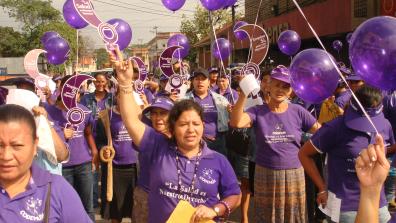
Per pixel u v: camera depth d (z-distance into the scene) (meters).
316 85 3.08
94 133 5.83
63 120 5.30
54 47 7.31
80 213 2.28
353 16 12.81
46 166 3.39
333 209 3.48
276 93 4.40
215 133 6.05
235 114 4.29
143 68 7.22
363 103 3.34
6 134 2.04
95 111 6.69
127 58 3.30
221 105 6.09
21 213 2.12
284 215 4.43
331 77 3.07
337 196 3.46
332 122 3.51
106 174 5.50
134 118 3.14
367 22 2.40
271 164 4.41
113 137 5.33
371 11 11.87
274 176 4.40
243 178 5.89
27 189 2.15
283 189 4.39
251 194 5.95
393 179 5.02
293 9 20.30
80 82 5.16
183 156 2.98
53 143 3.32
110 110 5.32
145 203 4.05
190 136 2.93
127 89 3.15
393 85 2.37
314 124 4.51
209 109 6.06
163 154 3.03
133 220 4.23
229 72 8.20
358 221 2.03
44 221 2.14
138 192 4.11
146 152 3.11
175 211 2.74
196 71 6.16
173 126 2.98
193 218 2.73
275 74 4.40
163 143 3.08
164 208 2.96
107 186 5.17
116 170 5.34
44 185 2.20
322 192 3.62
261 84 5.82
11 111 2.08
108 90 6.93
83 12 3.37
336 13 13.94
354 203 3.38
